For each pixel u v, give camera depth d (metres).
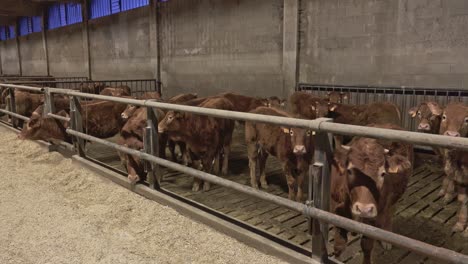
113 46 14.23
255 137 4.45
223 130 4.80
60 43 17.91
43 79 13.56
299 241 3.15
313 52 7.73
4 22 21.84
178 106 3.37
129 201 3.92
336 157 2.38
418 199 4.22
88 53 15.70
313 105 6.32
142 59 12.80
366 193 2.17
